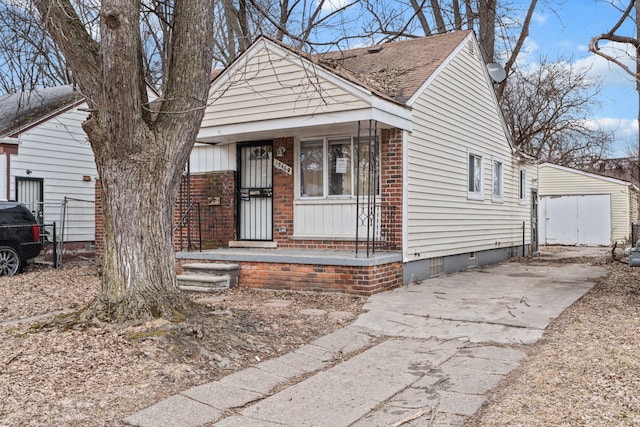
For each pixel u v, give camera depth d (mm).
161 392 4562
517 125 25531
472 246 13414
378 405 4457
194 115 6320
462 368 5406
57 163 16156
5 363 5012
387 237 10180
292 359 5680
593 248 23438
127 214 6059
